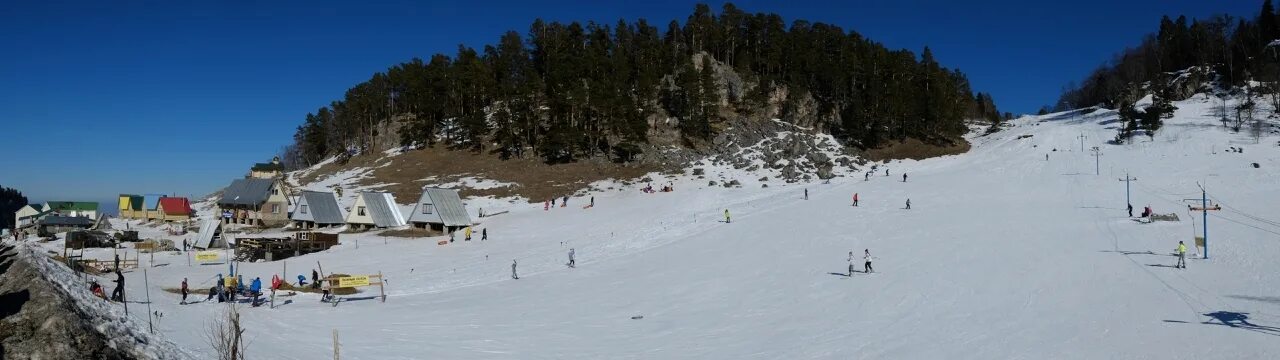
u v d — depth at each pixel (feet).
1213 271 101.96
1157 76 461.78
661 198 270.26
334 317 95.86
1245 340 69.56
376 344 75.56
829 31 470.80
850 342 79.30
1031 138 350.23
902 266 123.95
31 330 49.24
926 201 213.05
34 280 61.87
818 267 130.52
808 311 97.30
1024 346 73.26
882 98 394.73
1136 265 109.50
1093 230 147.02
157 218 310.24
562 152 363.56
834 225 180.86
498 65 449.89
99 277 129.80
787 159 348.18
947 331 81.46
